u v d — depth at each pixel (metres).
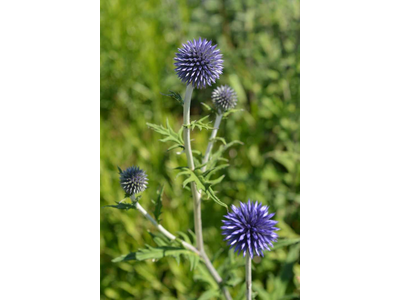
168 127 0.48
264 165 0.77
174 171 0.74
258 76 0.85
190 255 0.51
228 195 0.75
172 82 0.90
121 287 0.68
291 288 0.66
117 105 0.92
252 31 0.89
